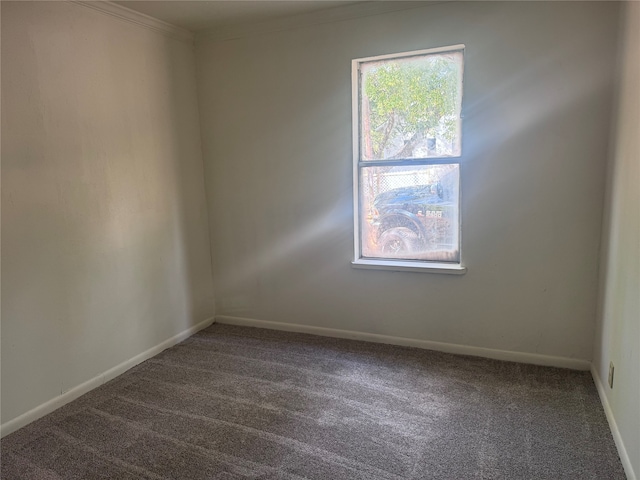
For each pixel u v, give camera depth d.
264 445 2.15
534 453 2.04
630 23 2.16
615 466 1.94
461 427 2.25
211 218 3.79
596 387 2.60
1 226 2.26
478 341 3.09
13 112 2.29
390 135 3.17
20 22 2.32
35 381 2.45
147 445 2.18
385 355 3.14
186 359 3.17
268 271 3.67
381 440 2.16
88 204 2.73
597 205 2.67
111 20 2.85
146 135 3.15
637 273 1.84
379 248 3.34
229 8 2.99
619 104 2.34
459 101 2.96
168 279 3.39
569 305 2.82
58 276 2.56
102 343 2.85
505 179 2.85
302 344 3.38
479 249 2.98
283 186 3.49
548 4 2.61
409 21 2.93
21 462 2.08
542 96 2.70
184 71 3.49
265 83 3.40
